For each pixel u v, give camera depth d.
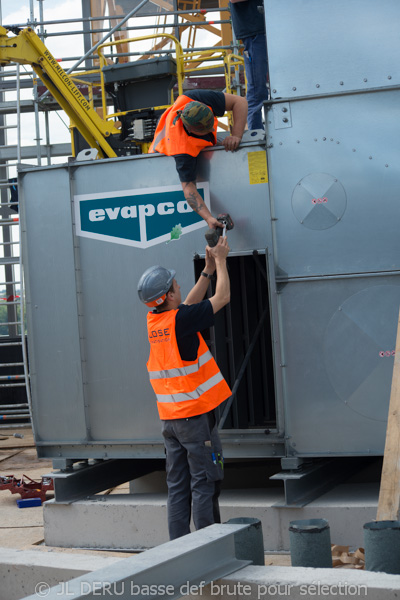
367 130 4.52
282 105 4.63
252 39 5.94
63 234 5.10
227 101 4.79
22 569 3.03
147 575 2.57
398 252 4.46
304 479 4.64
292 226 4.61
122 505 4.74
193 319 3.84
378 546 2.88
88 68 10.23
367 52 4.57
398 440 3.92
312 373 4.57
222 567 2.86
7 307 11.14
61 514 4.88
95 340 5.04
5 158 10.89
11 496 6.33
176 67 8.34
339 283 4.55
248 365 5.46
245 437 4.69
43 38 9.36
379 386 4.48
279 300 4.63
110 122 8.30
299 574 2.74
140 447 4.96
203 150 4.79
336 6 4.61
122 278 4.98
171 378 3.88
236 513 4.50
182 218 4.85
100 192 5.02
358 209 4.52
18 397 10.57
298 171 4.60
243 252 4.67
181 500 3.98
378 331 4.48
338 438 4.54
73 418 5.07
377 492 4.66
